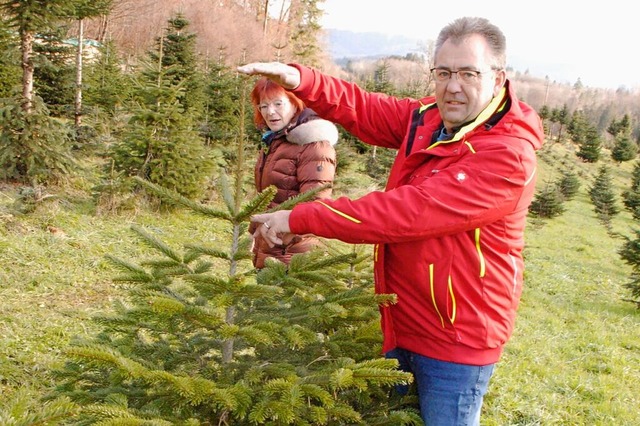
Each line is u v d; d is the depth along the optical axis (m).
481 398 2.07
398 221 1.75
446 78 1.87
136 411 1.71
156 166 8.15
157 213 8.05
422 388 2.07
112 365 1.74
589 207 21.70
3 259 5.55
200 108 13.27
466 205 1.74
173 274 2.08
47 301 4.95
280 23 47.28
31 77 8.13
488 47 1.83
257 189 3.43
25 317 4.55
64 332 4.39
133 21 35.66
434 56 1.94
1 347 4.00
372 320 2.45
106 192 7.79
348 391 2.18
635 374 5.82
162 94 8.41
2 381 3.59
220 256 2.07
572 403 4.75
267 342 1.82
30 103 8.05
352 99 2.38
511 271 1.94
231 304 1.86
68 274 5.59
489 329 1.94
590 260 12.52
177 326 2.16
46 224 6.66
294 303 2.28
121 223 7.39
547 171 28.00
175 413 1.95
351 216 1.77
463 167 1.78
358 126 2.43
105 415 1.60
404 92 19.86
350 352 2.28
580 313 8.05
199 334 2.28
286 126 3.13
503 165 1.75
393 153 14.80
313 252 2.35
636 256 9.56
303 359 2.25
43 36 10.43
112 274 5.81
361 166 15.34
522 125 1.85
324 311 2.01
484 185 1.74
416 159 1.98
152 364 1.98
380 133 2.44
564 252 12.92
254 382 1.95
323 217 1.79
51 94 12.59
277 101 3.06
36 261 5.70
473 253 1.85
